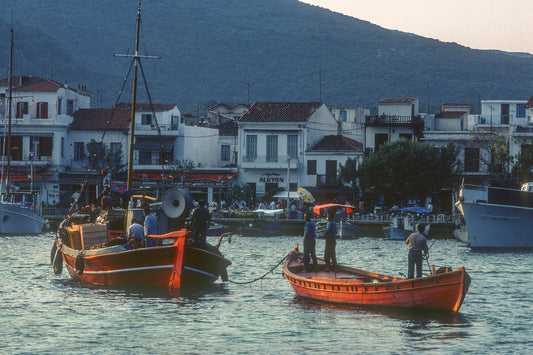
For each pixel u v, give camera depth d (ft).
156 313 124.06
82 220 173.47
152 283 145.89
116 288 148.77
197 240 147.33
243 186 393.70
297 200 396.16
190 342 104.37
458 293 117.60
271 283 160.97
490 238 255.29
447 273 117.91
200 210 148.05
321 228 319.06
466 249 263.49
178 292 143.64
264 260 214.69
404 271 187.32
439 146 400.26
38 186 405.39
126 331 110.63
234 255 230.89
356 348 101.24
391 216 351.05
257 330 111.75
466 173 387.75
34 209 326.85
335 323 116.37
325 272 144.87
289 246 271.69
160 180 404.77
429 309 121.08
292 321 117.80
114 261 146.61
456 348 101.40
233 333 109.81
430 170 357.82
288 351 99.86
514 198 254.68
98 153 403.54
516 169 362.33
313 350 100.27
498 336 108.27
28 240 276.41
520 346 102.47
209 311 126.00
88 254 151.23
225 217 354.13
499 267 198.70
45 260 204.33
